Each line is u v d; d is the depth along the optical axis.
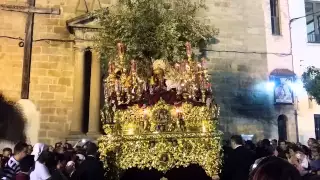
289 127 19.39
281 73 19.47
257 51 19.78
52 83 17.14
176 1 11.48
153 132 7.88
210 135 7.96
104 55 11.22
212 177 7.84
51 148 12.52
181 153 7.82
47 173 6.39
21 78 16.88
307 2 22.03
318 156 8.85
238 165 7.91
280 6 20.81
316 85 16.58
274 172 2.39
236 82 19.16
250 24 19.97
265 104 19.30
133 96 8.11
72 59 17.48
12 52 17.02
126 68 8.61
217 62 19.09
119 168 7.71
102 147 7.87
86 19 16.75
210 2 19.56
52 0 17.73
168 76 8.50
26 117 16.56
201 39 11.77
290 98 19.44
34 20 17.42
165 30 9.67
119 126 8.09
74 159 9.87
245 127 18.80
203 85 8.30
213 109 8.20
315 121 20.05
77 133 16.22
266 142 11.70
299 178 2.39
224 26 19.53
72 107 17.02
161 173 8.12
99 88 16.67
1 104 16.41
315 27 21.92
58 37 17.48
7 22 17.17
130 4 10.18
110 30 10.53
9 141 16.20
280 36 20.34
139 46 9.61
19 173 6.07
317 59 20.64
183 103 8.17
